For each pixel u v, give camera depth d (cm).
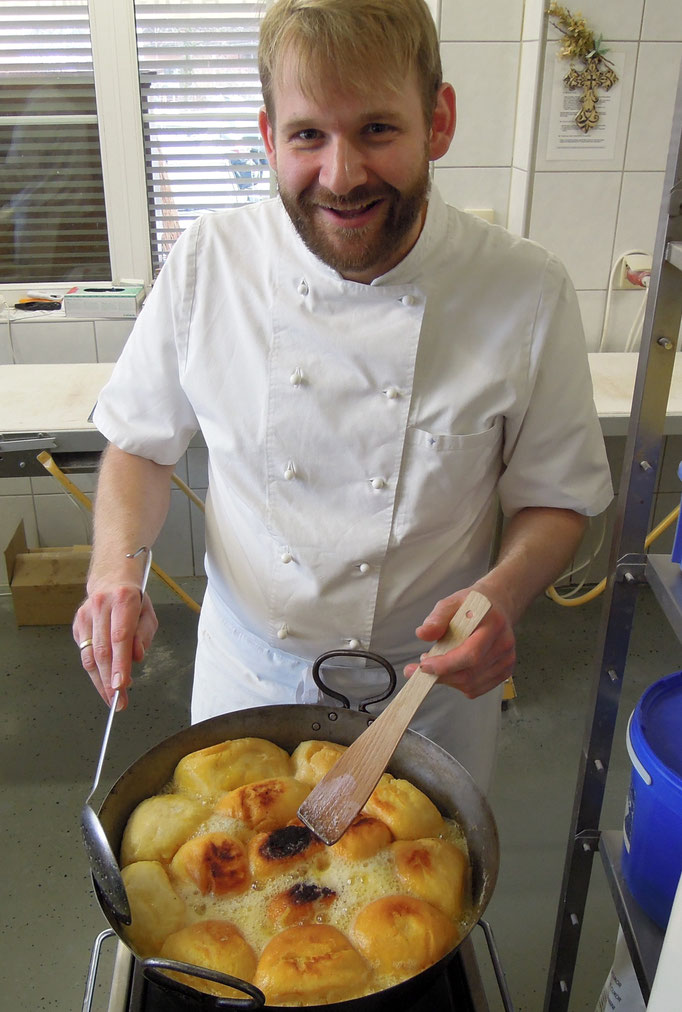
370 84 78
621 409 204
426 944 72
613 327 250
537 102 221
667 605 81
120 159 262
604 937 166
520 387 102
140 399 113
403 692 82
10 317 253
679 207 81
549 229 237
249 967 72
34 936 167
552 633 265
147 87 256
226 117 261
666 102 224
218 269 106
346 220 87
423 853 81
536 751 217
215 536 116
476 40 223
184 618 273
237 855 80
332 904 77
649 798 87
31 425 188
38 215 270
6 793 203
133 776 88
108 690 92
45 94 255
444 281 100
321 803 80
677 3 212
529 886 177
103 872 70
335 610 105
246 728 95
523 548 104
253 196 274
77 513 279
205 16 247
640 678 244
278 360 103
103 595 95
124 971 76
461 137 235
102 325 256
